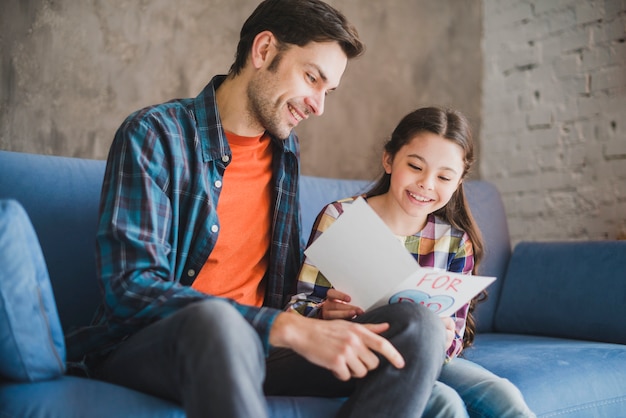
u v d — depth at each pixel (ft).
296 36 4.67
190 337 3.12
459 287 4.05
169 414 3.34
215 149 4.62
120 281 3.73
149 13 7.33
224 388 2.95
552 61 8.55
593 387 4.97
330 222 5.13
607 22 7.97
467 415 4.08
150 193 4.09
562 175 8.38
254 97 4.75
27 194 4.89
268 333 3.55
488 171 9.30
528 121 8.80
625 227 7.71
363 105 8.67
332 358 3.47
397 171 4.99
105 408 3.27
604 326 6.05
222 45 7.77
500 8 9.23
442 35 9.21
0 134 6.53
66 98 6.89
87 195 5.19
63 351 3.68
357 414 3.57
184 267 4.48
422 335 3.69
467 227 5.34
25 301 3.42
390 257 3.87
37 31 6.73
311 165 8.33
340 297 4.19
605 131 7.95
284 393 4.09
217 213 4.69
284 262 4.97
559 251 6.68
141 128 4.29
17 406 3.28
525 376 4.82
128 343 3.65
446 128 4.90
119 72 7.17
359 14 8.63
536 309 6.62
